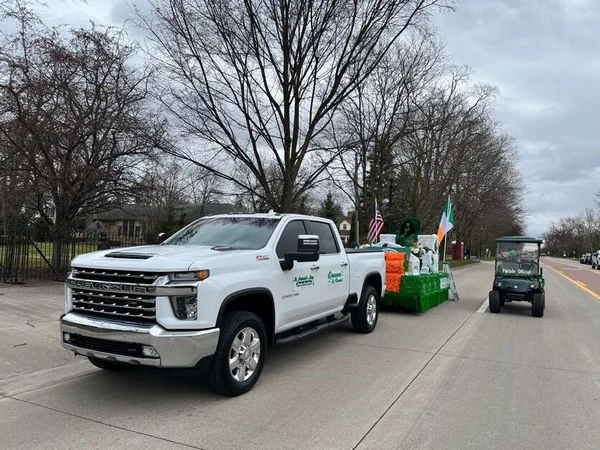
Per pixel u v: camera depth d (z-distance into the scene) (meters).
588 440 4.13
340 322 7.54
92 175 12.88
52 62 12.09
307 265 6.36
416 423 4.41
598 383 5.86
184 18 12.04
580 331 9.56
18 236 12.06
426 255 13.59
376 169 21.31
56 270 12.70
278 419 4.42
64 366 5.87
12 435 3.99
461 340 8.28
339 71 13.21
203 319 4.52
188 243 6.11
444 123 23.28
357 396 5.11
